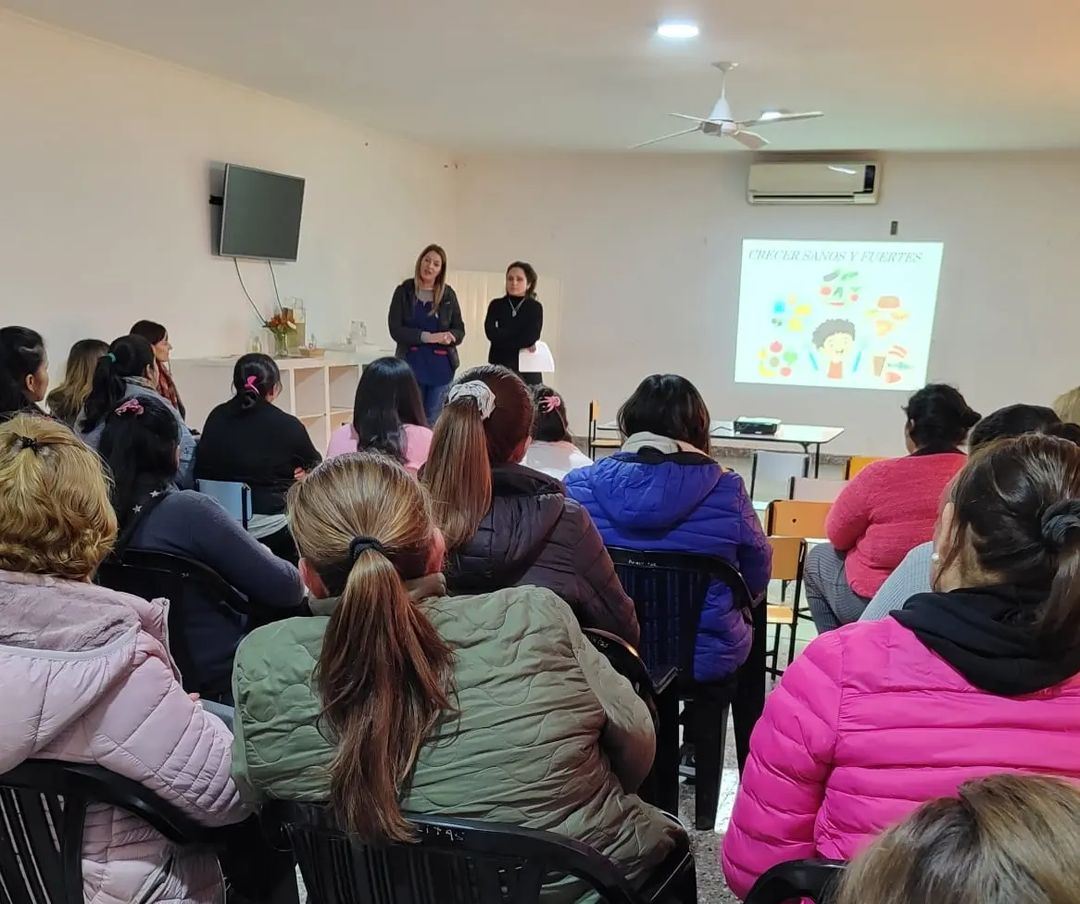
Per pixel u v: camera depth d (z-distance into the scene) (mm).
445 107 5742
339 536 1032
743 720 2424
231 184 5008
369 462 1096
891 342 7617
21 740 1044
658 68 4531
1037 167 7039
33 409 2857
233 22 3836
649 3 3467
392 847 1016
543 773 984
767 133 6391
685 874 1183
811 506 3248
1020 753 913
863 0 3352
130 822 1173
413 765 979
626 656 1588
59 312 4066
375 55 4379
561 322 8328
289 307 5848
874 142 6680
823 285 7684
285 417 3053
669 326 8086
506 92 5223
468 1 3494
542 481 1701
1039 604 907
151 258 4609
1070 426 1783
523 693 1001
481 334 8273
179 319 4863
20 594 1141
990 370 7453
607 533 2096
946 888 534
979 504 958
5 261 3777
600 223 8062
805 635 3650
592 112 5809
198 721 1184
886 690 967
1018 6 3369
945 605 956
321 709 975
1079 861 516
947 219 7309
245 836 1299
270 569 2006
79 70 4055
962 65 4297
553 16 3678
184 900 1209
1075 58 4090
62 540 1191
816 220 7594
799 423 7945
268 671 1014
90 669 1070
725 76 4648
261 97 5352
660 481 2012
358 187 6582
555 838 955
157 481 1996
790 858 1085
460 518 1583
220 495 2859
